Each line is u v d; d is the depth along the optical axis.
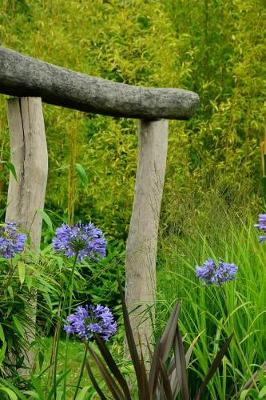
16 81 5.50
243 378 5.12
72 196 8.85
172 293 6.12
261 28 10.01
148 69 9.87
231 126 9.89
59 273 5.21
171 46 9.70
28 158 5.70
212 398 5.33
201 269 4.77
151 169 6.68
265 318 5.58
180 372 4.43
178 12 10.29
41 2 9.46
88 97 6.04
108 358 4.33
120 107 6.31
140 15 9.75
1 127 8.78
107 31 10.01
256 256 6.13
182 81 10.20
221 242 6.37
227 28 10.24
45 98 5.82
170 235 6.61
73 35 9.31
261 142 9.66
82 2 9.32
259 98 10.01
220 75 10.29
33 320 5.20
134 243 6.66
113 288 7.40
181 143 9.45
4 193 9.16
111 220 9.59
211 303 5.87
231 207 6.79
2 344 5.06
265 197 8.27
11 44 9.38
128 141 9.58
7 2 9.55
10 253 4.64
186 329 5.79
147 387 4.29
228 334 5.34
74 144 9.20
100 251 4.52
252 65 9.96
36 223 5.71
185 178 9.11
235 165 9.77
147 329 6.26
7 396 4.69
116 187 9.48
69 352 7.22
